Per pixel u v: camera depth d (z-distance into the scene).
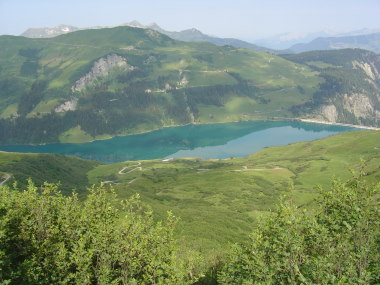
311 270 23.69
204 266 44.12
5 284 26.78
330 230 27.78
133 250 32.62
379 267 23.42
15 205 36.94
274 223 27.55
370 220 26.17
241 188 188.00
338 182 30.44
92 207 41.03
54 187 41.59
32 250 33.38
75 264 32.50
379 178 107.19
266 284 23.84
